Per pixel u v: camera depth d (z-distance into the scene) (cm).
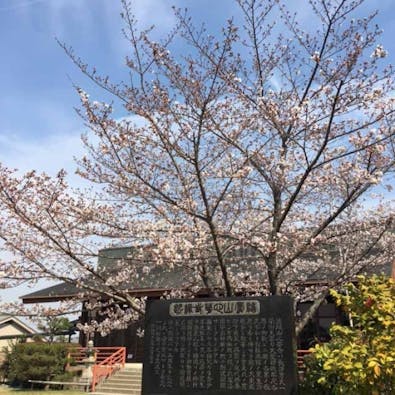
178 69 841
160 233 909
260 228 1021
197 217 857
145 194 906
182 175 893
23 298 2091
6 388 1997
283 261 977
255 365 667
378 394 533
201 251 913
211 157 923
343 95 829
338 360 556
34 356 1994
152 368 704
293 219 1098
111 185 935
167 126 845
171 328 718
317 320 1853
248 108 929
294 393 639
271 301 695
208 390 671
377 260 1084
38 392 1795
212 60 853
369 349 568
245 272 1170
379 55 810
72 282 857
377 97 825
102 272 1066
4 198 816
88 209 888
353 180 842
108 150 869
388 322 572
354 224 1044
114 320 1310
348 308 640
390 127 863
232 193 1017
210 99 838
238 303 705
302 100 890
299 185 838
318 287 1092
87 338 2247
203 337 701
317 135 893
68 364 2056
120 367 1920
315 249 1006
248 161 890
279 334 673
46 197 846
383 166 857
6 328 3125
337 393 570
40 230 825
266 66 977
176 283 1307
